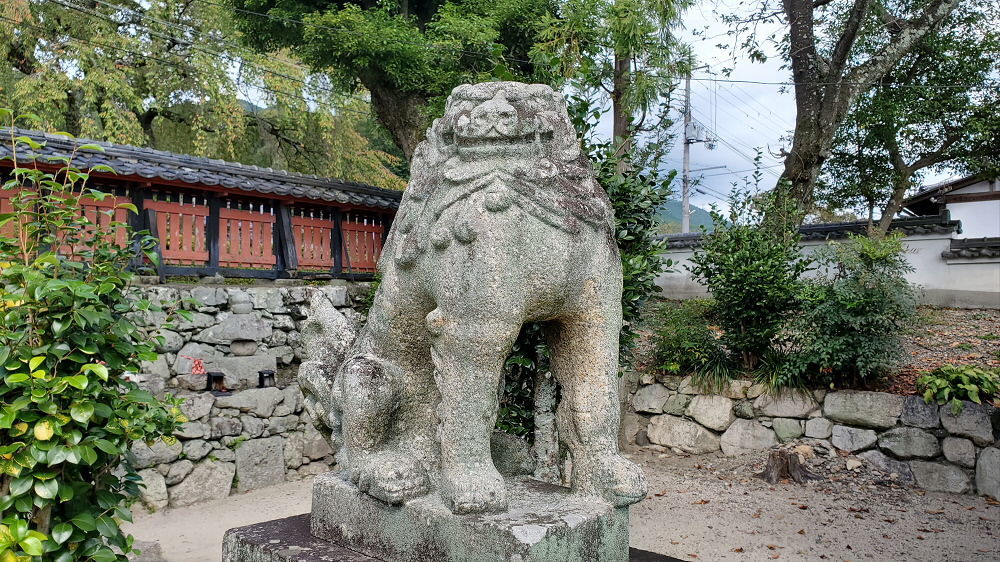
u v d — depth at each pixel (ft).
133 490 9.11
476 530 6.57
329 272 26.94
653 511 17.83
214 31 47.65
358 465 7.76
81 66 42.52
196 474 19.11
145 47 45.93
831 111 28.76
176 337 21.09
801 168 29.40
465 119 6.75
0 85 41.91
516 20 31.58
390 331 7.78
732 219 23.84
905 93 33.42
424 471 7.52
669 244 35.58
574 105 14.94
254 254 24.91
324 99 49.06
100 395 8.50
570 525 6.63
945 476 18.80
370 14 32.22
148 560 14.46
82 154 20.93
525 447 8.53
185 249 23.31
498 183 6.64
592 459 7.22
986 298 30.45
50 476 7.70
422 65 31.71
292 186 25.26
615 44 23.65
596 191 7.14
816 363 21.01
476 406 6.85
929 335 26.32
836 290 19.97
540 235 6.66
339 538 7.98
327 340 9.33
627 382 24.73
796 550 15.05
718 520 17.06
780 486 19.62
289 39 35.19
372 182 53.06
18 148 19.56
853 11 27.58
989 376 19.13
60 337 7.97
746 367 23.17
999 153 34.30
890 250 20.07
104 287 8.30
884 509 17.57
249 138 53.57
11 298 7.80
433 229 6.89
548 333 7.62
